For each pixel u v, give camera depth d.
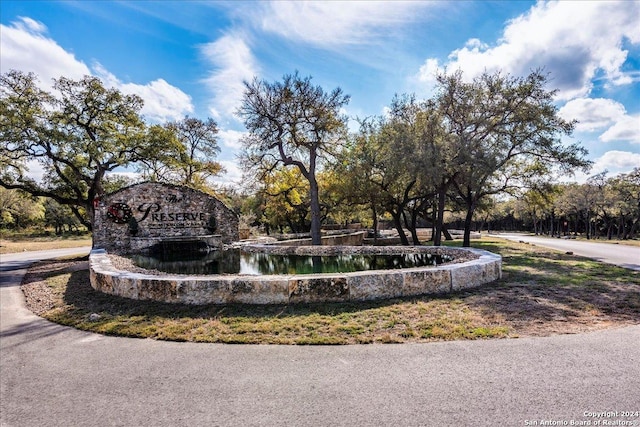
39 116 17.45
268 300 6.22
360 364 3.83
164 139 20.56
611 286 7.61
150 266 11.84
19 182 19.36
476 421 2.70
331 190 21.92
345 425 2.69
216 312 5.90
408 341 4.47
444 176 16.50
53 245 31.25
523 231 69.38
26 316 6.75
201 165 25.31
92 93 19.06
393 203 20.25
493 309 5.71
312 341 4.55
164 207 18.38
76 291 8.48
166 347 4.59
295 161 19.88
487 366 3.68
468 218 19.28
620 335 4.55
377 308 5.83
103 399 3.27
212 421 2.82
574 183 26.83
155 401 3.19
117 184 23.06
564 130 16.22
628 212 41.09
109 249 17.00
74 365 4.11
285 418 2.82
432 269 6.91
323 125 19.05
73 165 18.64
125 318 5.87
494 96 16.61
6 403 3.26
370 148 19.19
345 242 25.34
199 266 11.83
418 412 2.85
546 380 3.34
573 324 5.01
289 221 35.38
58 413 3.04
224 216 20.09
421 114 17.27
